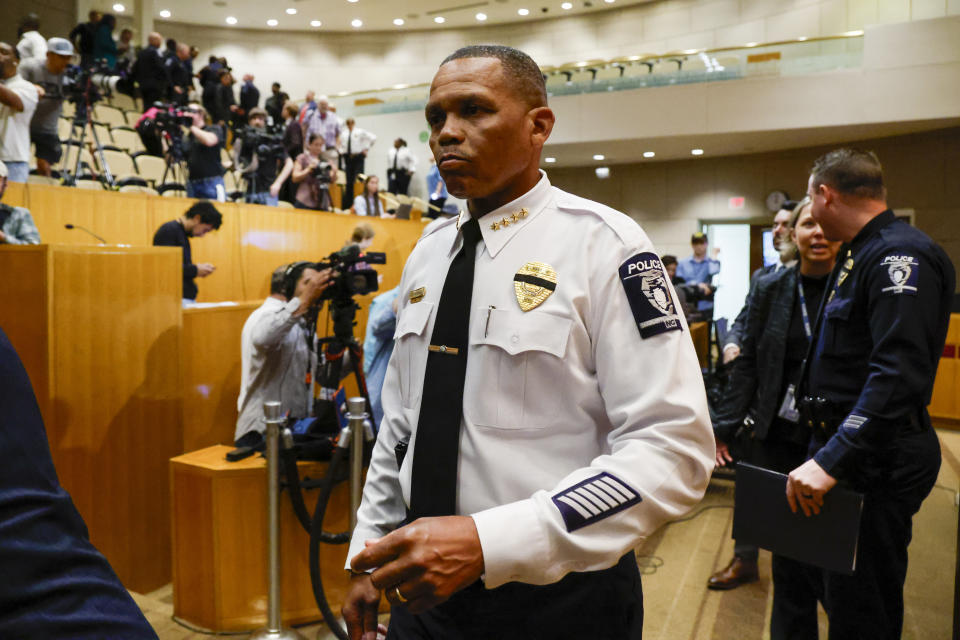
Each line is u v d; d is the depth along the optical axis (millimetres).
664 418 907
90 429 2887
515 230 1057
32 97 4629
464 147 1004
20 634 586
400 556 808
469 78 1009
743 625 2676
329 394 2750
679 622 2701
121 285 2982
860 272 1725
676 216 13094
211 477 2633
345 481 2732
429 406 1052
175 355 3223
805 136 10648
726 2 14023
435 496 1026
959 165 10414
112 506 2975
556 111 11336
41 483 632
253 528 2666
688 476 895
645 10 15023
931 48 9281
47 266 2725
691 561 3285
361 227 5570
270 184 7262
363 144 9617
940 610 2809
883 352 1590
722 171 12688
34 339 2773
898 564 1733
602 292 982
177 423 3240
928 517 3926
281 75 16766
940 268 1635
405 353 1155
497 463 992
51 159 5527
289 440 2504
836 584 1764
